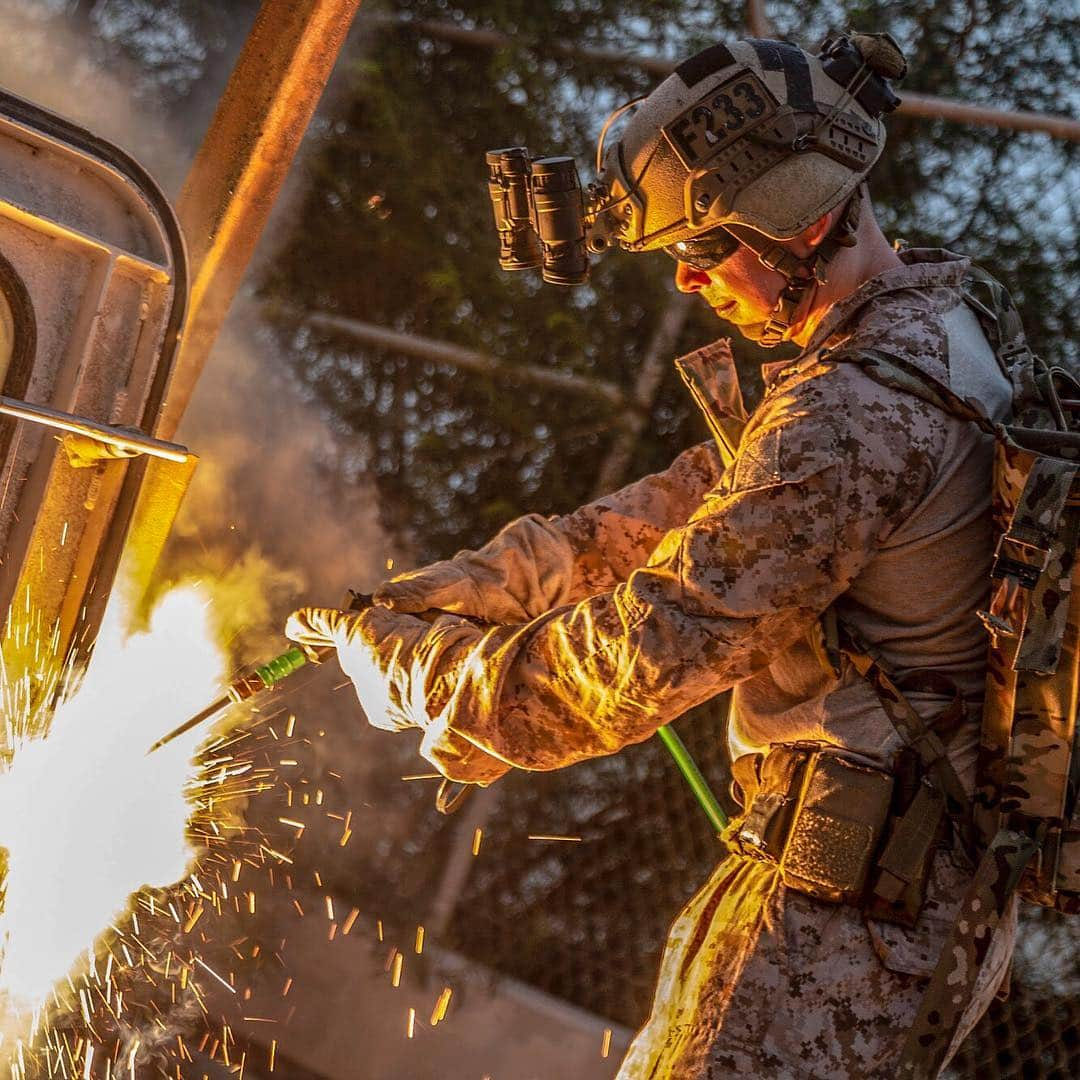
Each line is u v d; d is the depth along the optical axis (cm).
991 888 159
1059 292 369
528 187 193
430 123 445
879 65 180
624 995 390
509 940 407
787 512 160
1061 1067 323
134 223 224
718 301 190
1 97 205
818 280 179
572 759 174
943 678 168
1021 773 162
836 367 167
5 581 225
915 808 164
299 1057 393
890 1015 162
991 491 169
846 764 167
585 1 432
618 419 426
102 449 220
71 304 219
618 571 215
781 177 173
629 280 426
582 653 166
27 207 208
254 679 226
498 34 438
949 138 385
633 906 396
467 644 182
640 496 216
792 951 164
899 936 162
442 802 197
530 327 435
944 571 168
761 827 171
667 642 160
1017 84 381
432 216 446
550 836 411
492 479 439
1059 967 327
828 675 172
